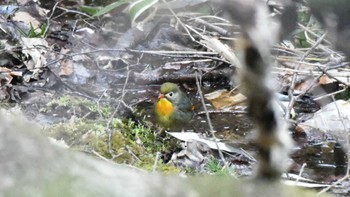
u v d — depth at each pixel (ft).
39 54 38.29
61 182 8.50
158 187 8.91
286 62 37.50
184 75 38.70
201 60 38.93
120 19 45.39
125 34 42.50
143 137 30.17
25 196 8.32
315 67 37.22
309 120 33.55
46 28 42.11
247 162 28.63
